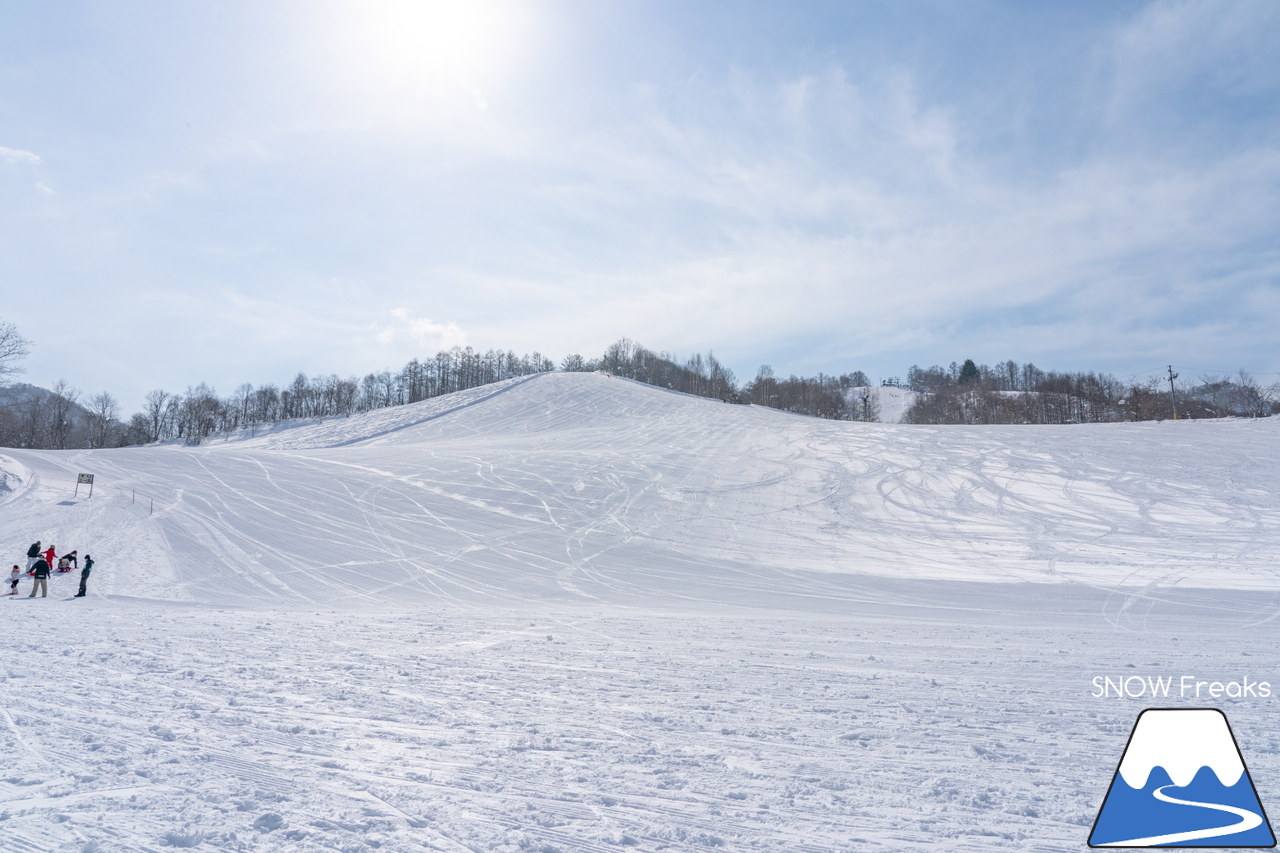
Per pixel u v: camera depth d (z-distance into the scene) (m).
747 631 11.42
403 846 3.45
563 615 14.20
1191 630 12.65
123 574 20.56
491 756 4.81
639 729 5.51
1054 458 39.69
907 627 12.30
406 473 39.06
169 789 4.10
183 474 36.62
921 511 31.41
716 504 32.78
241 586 19.91
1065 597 18.16
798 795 4.24
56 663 7.61
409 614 14.11
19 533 24.22
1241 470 34.66
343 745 4.98
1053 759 4.94
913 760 4.89
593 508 31.80
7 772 4.32
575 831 3.68
